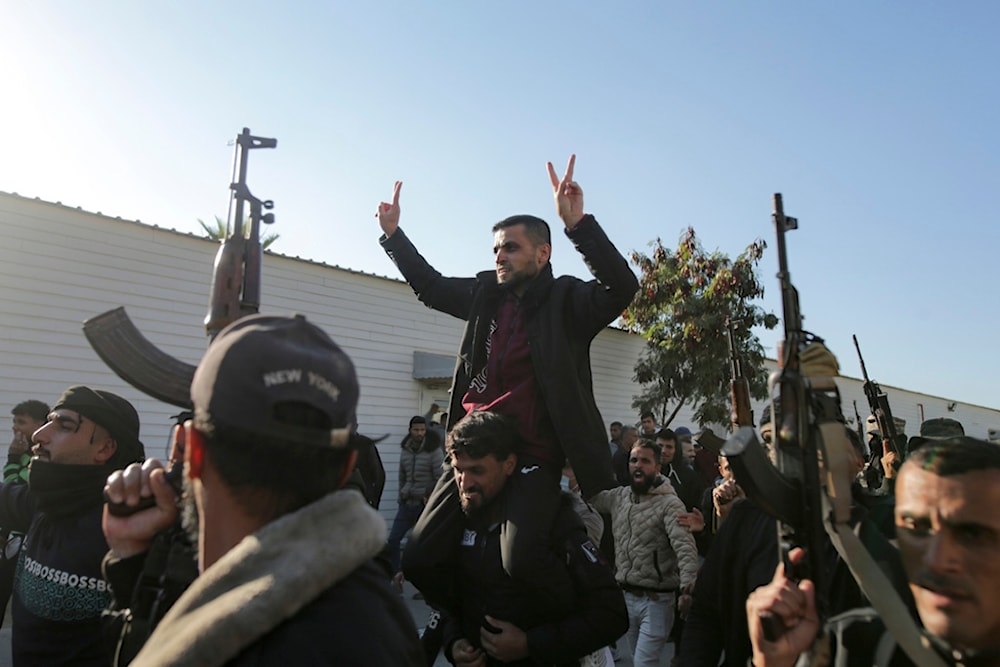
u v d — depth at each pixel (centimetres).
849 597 182
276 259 1142
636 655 541
